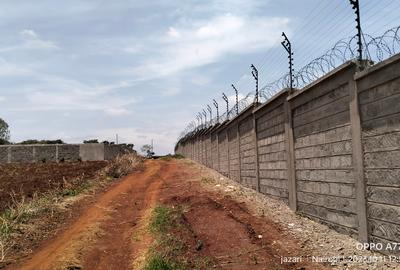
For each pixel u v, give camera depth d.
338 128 8.88
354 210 8.30
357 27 7.90
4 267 8.17
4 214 11.88
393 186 6.95
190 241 9.07
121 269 8.19
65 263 8.21
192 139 41.66
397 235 6.87
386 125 7.09
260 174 15.17
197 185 18.67
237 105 19.08
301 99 10.77
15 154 41.62
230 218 10.87
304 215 10.84
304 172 10.84
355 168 8.07
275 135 13.30
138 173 27.94
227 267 7.43
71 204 14.94
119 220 12.73
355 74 7.81
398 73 6.68
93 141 53.47
